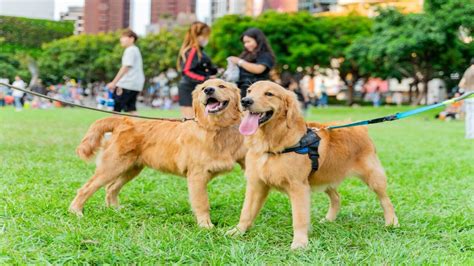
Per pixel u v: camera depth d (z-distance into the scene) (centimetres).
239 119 431
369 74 3136
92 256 363
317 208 478
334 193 452
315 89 4419
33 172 552
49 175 548
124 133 441
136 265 361
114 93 655
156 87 3419
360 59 2417
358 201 498
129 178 463
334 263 367
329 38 2780
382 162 673
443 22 2059
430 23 2083
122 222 422
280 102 391
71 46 3344
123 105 657
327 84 4388
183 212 459
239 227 411
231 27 2650
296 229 394
